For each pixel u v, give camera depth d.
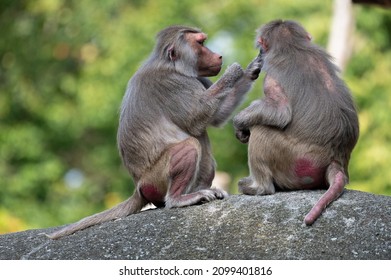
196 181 13.23
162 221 12.23
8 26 33.91
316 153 12.18
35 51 33.28
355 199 11.89
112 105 29.81
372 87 27.89
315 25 27.98
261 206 12.02
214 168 13.49
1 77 34.22
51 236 12.70
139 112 13.05
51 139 33.06
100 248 12.00
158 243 11.84
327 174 12.26
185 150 12.77
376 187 26.58
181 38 13.25
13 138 31.73
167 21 30.02
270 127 12.30
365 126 27.25
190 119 12.97
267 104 12.24
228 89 13.19
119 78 29.77
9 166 32.22
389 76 28.20
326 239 11.32
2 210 25.31
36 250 12.34
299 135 12.18
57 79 32.97
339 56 23.92
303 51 12.67
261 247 11.42
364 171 26.94
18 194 30.92
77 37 32.28
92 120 30.50
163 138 12.91
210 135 29.95
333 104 12.25
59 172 31.59
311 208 11.77
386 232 11.32
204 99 13.02
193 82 13.17
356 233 11.34
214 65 13.39
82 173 35.06
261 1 30.23
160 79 13.12
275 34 12.95
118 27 30.78
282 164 12.30
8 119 32.88
